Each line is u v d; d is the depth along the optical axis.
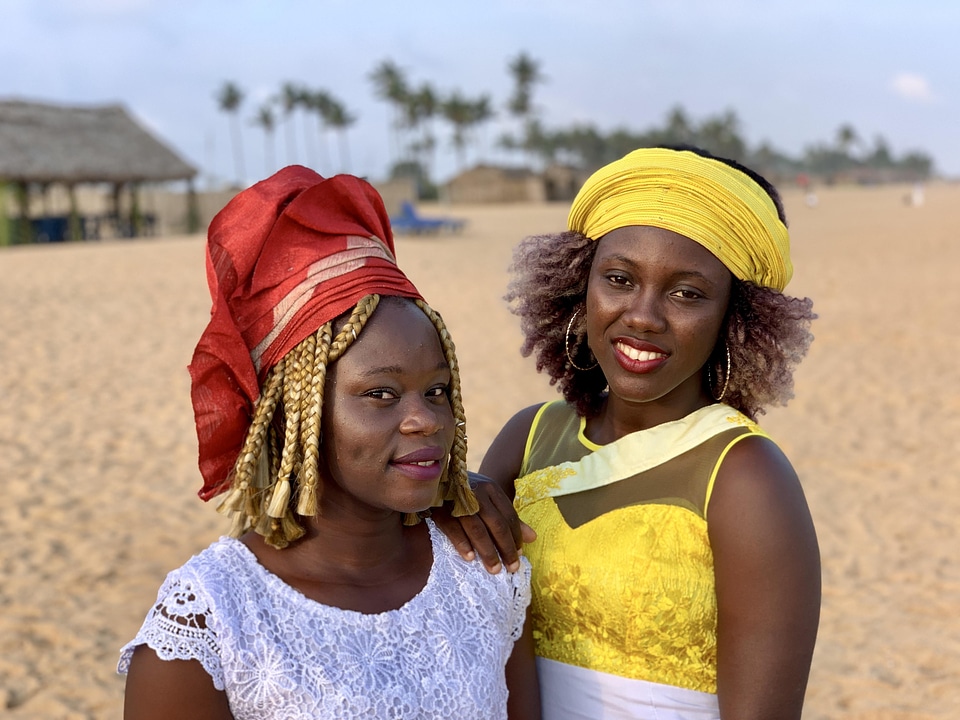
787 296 1.80
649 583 1.73
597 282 1.80
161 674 1.41
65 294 15.91
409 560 1.68
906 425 8.25
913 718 3.98
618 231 1.77
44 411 8.73
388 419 1.54
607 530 1.80
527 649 1.86
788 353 1.84
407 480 1.54
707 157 1.75
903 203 55.53
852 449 7.62
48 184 34.78
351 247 1.58
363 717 1.46
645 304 1.72
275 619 1.49
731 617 1.67
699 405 1.90
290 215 1.56
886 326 12.74
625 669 1.79
